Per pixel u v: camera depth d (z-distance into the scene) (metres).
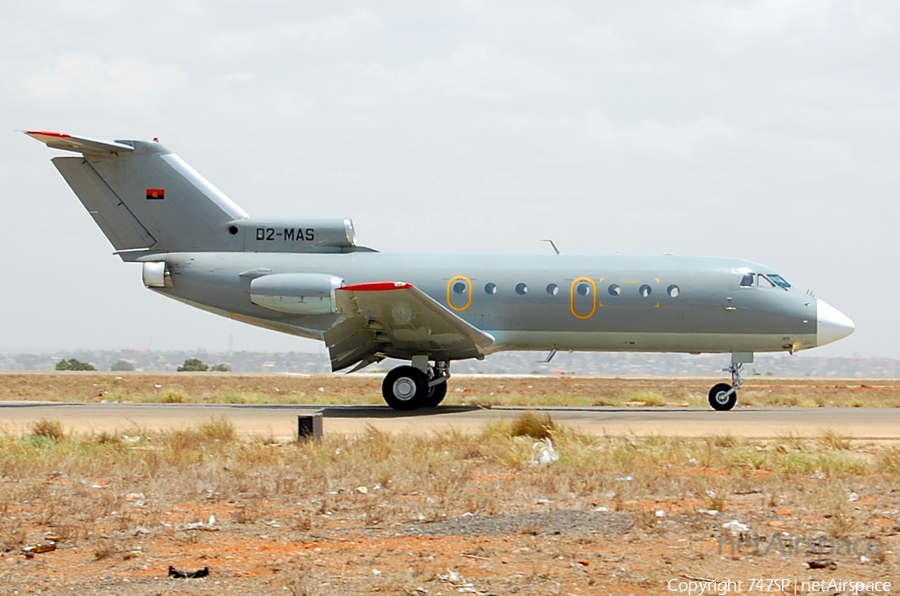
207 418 45.59
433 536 19.22
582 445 33.56
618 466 28.70
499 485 25.22
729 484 25.56
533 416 38.47
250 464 28.67
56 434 36.69
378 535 19.31
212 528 19.86
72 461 28.81
